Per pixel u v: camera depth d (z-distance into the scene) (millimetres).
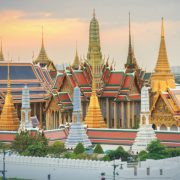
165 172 194375
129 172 190000
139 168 191375
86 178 197500
